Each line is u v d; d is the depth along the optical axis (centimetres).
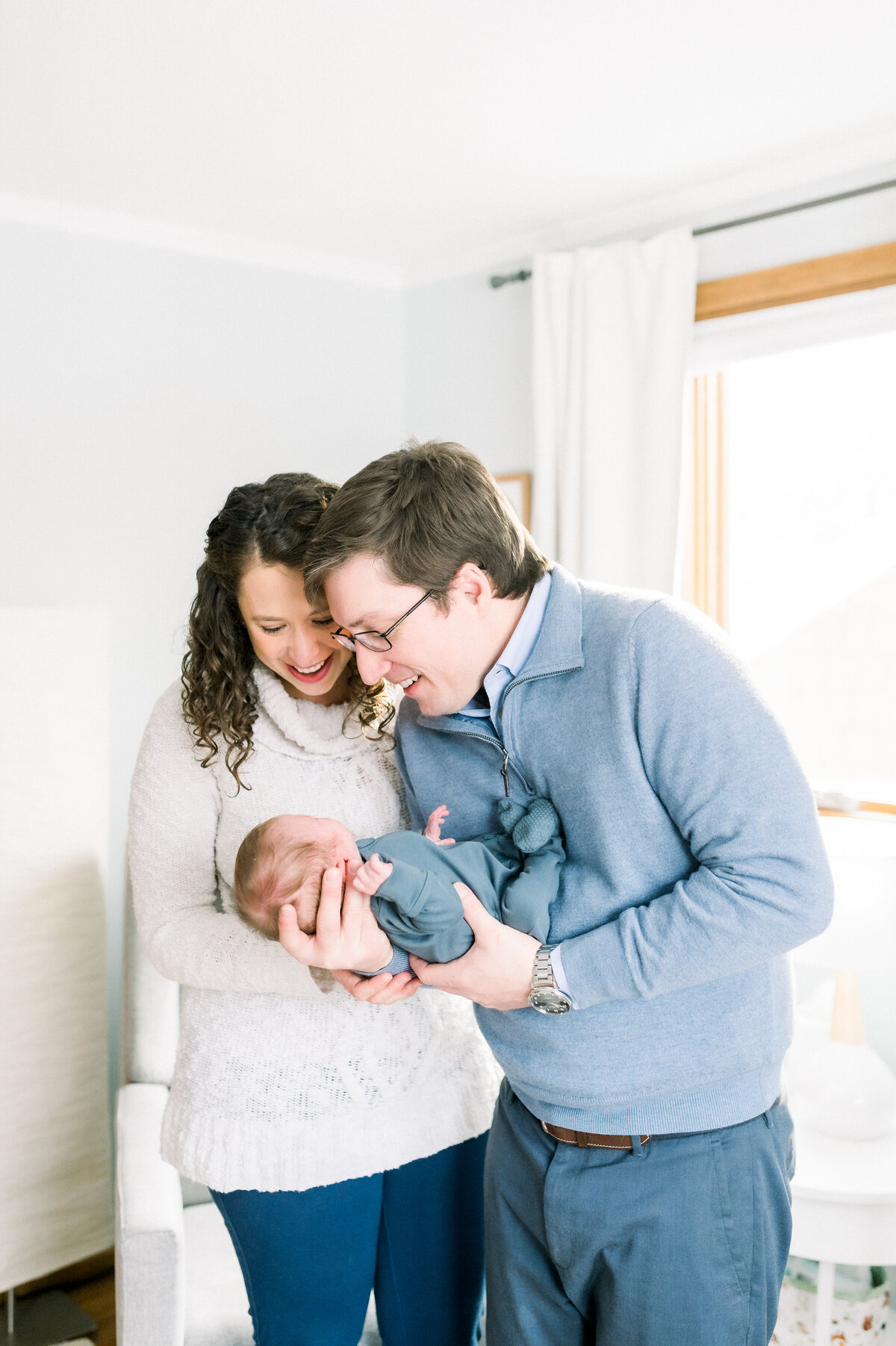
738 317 264
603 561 282
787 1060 221
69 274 278
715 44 198
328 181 262
